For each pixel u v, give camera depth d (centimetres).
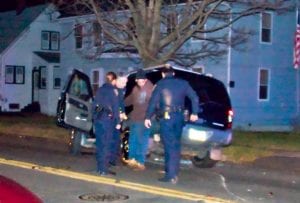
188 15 1936
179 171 1294
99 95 1199
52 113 3931
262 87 3005
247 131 2562
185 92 1140
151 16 1944
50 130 1972
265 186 1127
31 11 4128
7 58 3966
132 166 1288
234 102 2886
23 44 4012
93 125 1341
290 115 3108
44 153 1577
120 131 1335
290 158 1384
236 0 2080
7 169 1266
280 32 3069
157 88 1136
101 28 2264
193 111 1150
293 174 1278
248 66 2936
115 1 2403
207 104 1322
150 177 1196
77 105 1473
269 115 3031
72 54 3728
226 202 952
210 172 1296
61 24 3875
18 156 1505
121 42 1981
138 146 1285
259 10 2034
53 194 995
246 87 2933
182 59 2258
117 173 1236
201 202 947
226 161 1443
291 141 1841
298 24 2948
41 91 4006
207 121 1318
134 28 2122
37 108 4000
